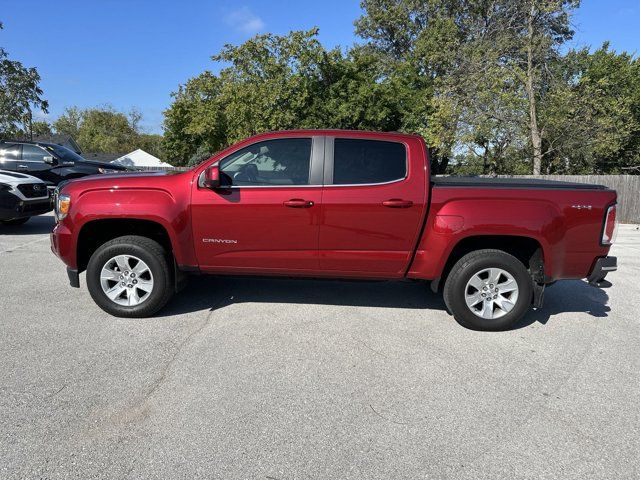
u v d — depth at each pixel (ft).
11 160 40.14
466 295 14.35
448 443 8.85
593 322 15.62
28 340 13.03
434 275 14.42
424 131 75.82
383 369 11.80
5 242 27.20
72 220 14.56
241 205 14.23
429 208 14.03
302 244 14.44
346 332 14.16
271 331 14.08
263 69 89.20
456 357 12.61
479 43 77.56
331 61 88.94
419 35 106.11
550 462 8.37
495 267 14.20
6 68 83.35
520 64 70.08
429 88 92.07
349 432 9.12
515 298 14.33
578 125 64.75
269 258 14.67
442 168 96.07
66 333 13.60
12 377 10.92
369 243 14.30
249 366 11.78
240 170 14.52
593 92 67.41
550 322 15.57
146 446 8.53
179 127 125.08
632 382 11.39
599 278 14.10
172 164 144.87
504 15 85.46
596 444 8.91
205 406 9.90
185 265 14.80
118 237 14.89
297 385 10.89
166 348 12.71
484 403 10.31
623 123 71.20
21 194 28.89
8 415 9.36
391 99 90.79
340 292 18.24
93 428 9.03
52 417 9.35
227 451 8.45
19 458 8.10
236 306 16.30
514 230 13.73
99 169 42.09
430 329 14.60
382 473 7.98
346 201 14.03
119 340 13.19
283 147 14.51
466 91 67.26
